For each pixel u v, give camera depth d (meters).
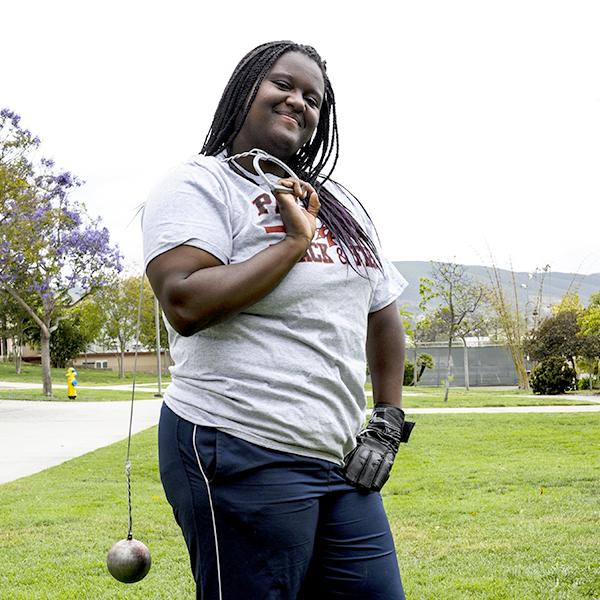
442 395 30.53
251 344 1.79
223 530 1.76
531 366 46.97
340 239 1.94
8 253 26.42
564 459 9.65
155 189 1.87
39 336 55.97
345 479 1.89
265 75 1.96
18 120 25.31
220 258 1.78
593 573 4.56
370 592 1.86
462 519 6.17
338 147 2.15
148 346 44.59
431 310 44.50
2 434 14.82
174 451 1.83
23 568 5.02
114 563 1.97
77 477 8.91
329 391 1.83
